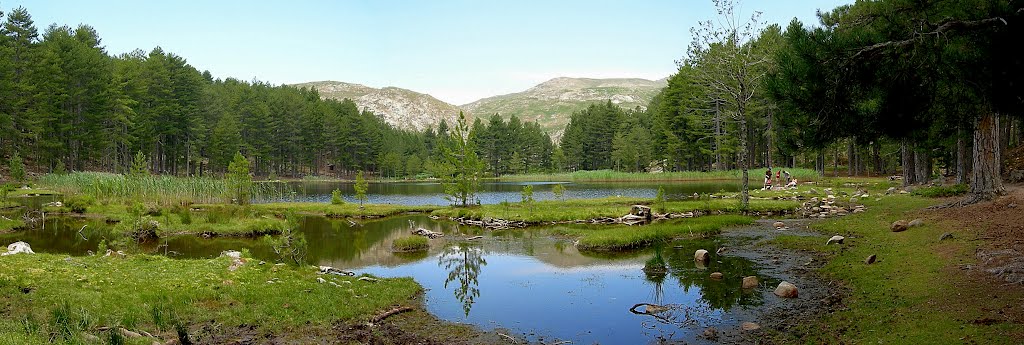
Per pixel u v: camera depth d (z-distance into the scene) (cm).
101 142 7100
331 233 2800
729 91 3803
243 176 3869
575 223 3044
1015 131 4803
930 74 941
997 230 1606
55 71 6606
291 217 1783
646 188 6169
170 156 9588
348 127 12412
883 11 977
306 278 1446
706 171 9200
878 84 977
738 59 3528
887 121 1016
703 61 3975
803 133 1085
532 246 2286
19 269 1224
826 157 7962
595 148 13000
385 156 12669
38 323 839
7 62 5950
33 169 7056
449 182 3953
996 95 874
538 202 4069
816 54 955
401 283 1522
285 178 11519
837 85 973
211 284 1255
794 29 998
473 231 2825
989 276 1142
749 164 8794
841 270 1489
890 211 2577
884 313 1028
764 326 1067
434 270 1805
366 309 1215
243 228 2741
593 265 1823
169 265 1480
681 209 3312
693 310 1218
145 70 8500
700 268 1689
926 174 4453
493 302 1353
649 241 2248
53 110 6669
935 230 1784
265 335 986
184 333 893
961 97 996
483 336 1074
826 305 1176
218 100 10950
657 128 9694
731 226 2631
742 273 1586
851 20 1055
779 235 2275
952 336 834
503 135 13588
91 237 2503
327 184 9394
